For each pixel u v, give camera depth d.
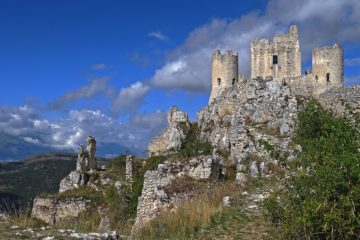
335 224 13.72
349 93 40.78
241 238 18.38
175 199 27.58
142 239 19.33
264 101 45.16
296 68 61.91
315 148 15.38
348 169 13.71
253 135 38.78
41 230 20.09
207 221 20.73
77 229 22.44
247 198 24.48
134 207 37.38
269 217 19.03
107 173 47.41
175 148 49.69
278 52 62.38
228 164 36.81
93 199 41.06
